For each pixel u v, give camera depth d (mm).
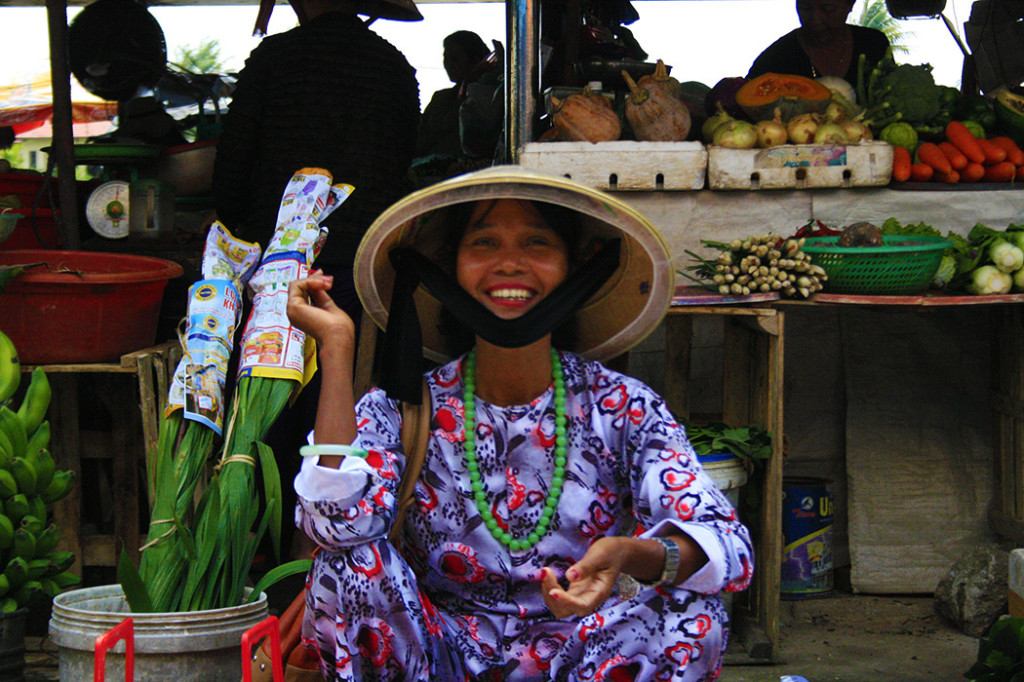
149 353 3039
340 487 1580
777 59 4688
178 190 4172
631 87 3395
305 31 3479
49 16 3455
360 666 1712
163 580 2352
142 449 3537
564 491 1771
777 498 3035
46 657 2898
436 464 1793
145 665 2143
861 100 3797
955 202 3465
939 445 3738
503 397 1779
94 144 3852
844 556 3818
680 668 1646
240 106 3459
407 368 1732
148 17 4941
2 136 5367
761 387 3229
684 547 1592
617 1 4652
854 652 3109
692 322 3705
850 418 3768
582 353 1989
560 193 1652
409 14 4477
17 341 2947
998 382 3656
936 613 3486
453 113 5285
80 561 3297
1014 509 3566
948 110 3768
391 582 1651
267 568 3732
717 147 3332
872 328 3785
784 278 3029
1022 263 3203
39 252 3230
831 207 3436
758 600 3154
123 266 3248
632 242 1810
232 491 2465
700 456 3008
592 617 1729
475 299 1713
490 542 1787
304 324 1652
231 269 3047
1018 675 2307
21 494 2607
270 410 2654
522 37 3385
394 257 1781
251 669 1861
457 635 1825
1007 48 4887
